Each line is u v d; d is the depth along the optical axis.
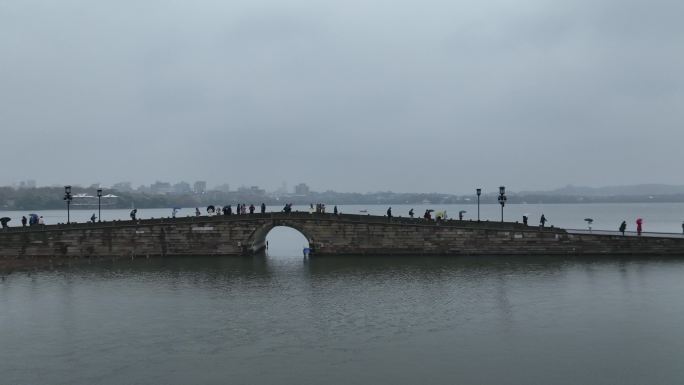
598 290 50.66
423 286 53.56
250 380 30.25
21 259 72.69
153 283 56.44
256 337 37.69
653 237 70.50
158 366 32.41
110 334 38.56
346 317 42.50
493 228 73.06
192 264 68.81
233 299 48.75
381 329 39.34
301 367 32.09
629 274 58.22
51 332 39.12
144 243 75.38
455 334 38.06
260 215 75.38
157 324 40.97
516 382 29.69
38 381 30.30
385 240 74.50
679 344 35.28
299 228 75.50
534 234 72.56
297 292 51.44
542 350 34.59
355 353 34.44
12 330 39.62
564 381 29.77
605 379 29.98
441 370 31.47
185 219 75.56
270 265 67.56
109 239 75.19
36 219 77.44
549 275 58.41
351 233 74.81
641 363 32.19
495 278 57.16
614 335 37.25
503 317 42.09
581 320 40.91
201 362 33.00
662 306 44.41
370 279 57.50
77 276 60.69
